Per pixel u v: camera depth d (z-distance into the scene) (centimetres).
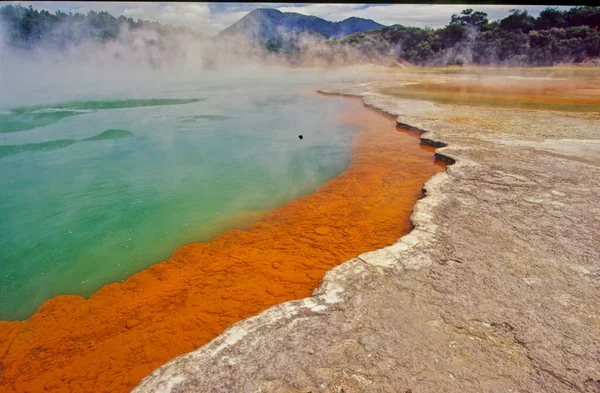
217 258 431
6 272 423
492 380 218
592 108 1148
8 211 573
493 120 993
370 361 234
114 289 381
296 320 274
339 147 906
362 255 359
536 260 338
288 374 227
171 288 376
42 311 353
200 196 631
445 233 393
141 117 1302
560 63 3562
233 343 254
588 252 349
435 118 1059
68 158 843
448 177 566
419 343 247
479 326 261
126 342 305
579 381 216
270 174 736
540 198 475
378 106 1325
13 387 266
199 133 1083
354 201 580
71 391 259
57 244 479
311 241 463
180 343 301
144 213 566
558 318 266
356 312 279
